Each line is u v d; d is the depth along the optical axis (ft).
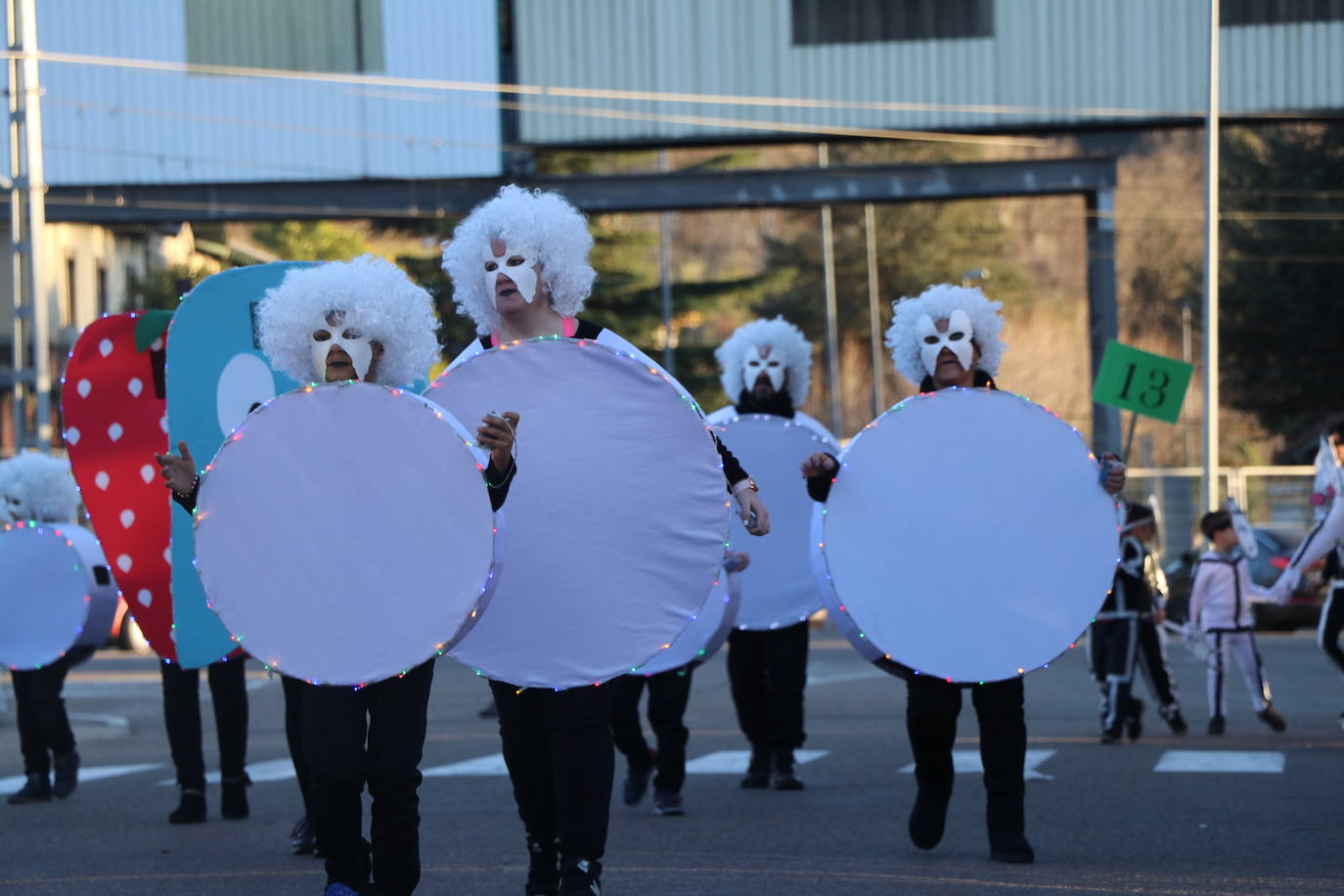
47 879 52.21
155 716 122.42
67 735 73.97
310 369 42.09
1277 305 306.76
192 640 57.47
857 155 496.23
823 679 135.95
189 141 196.44
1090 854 54.03
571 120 194.18
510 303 44.57
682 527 43.39
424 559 39.17
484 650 42.78
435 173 195.62
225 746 64.80
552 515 43.16
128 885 50.72
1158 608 91.76
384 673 38.88
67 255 275.80
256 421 39.86
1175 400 112.57
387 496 39.37
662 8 192.65
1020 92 191.21
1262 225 312.91
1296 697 116.26
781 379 77.30
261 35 195.93
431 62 195.21
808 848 55.98
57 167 196.24
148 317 58.54
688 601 43.29
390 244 382.83
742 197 194.70
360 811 39.09
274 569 39.55
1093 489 52.34
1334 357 309.22
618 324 351.05
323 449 39.63
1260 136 337.72
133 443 58.49
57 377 265.13
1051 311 519.19
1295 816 62.23
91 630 73.92
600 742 41.88
